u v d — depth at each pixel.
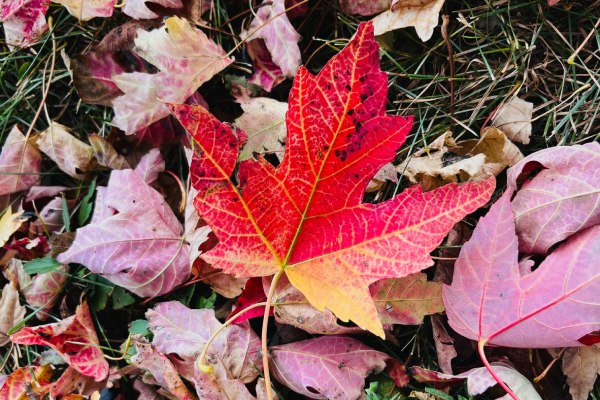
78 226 0.46
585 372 0.40
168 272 0.42
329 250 0.37
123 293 0.44
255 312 0.40
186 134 0.44
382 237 0.36
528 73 0.43
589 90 0.41
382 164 0.36
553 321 0.37
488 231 0.38
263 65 0.44
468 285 0.39
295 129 0.35
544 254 0.39
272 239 0.37
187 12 0.44
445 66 0.44
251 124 0.43
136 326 0.42
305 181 0.36
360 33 0.34
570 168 0.38
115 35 0.45
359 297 0.36
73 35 0.47
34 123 0.47
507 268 0.38
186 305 0.43
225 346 0.41
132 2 0.44
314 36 0.45
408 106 0.44
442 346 0.40
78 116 0.48
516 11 0.43
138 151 0.45
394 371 0.41
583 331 0.37
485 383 0.38
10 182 0.47
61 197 0.46
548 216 0.38
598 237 0.37
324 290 0.37
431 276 0.42
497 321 0.38
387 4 0.43
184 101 0.43
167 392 0.42
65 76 0.47
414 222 0.36
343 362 0.40
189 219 0.42
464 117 0.43
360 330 0.40
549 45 0.43
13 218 0.46
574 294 0.37
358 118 0.35
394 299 0.40
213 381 0.40
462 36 0.43
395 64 0.44
